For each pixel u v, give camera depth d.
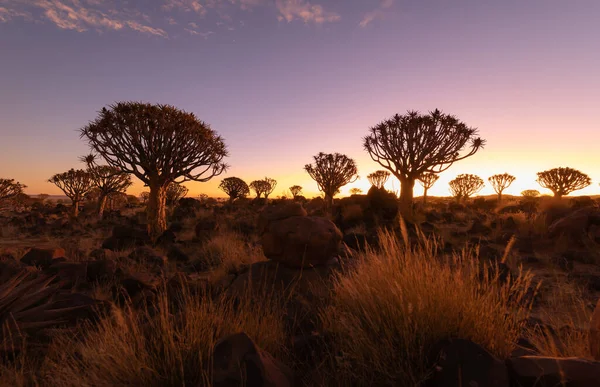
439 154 15.79
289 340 3.06
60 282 5.22
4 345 2.88
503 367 1.98
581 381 1.75
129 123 13.15
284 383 2.19
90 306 3.85
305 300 4.03
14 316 3.42
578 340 2.73
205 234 12.62
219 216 20.47
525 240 9.68
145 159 13.74
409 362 2.14
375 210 16.52
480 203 29.48
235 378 2.07
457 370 1.97
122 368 2.23
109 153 13.83
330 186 25.91
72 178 30.11
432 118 16.03
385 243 3.24
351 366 2.34
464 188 40.72
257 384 2.05
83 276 5.72
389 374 2.14
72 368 2.56
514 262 7.34
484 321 2.41
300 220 5.44
